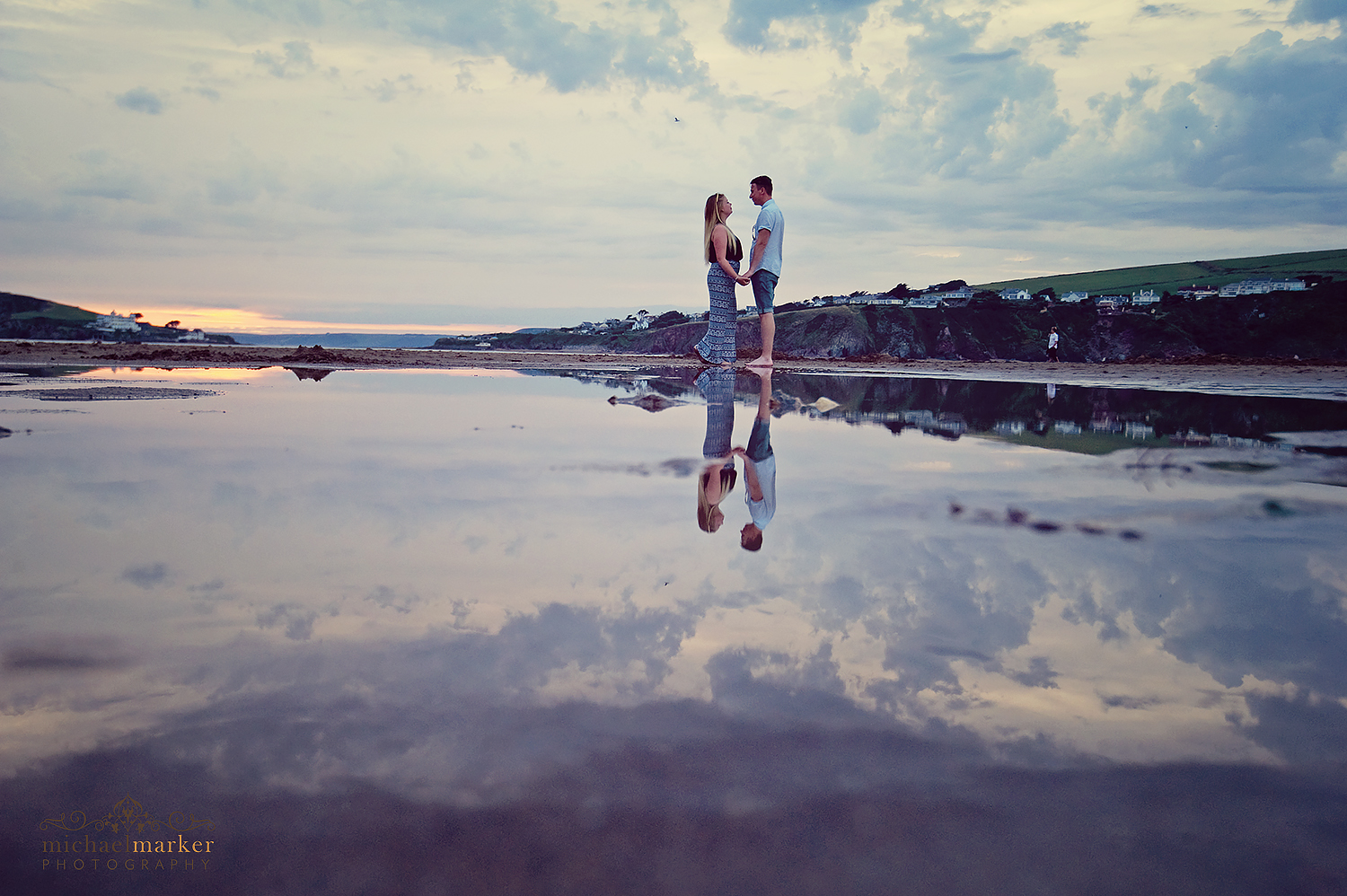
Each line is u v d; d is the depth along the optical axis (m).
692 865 0.68
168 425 3.88
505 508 2.09
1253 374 11.64
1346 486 2.49
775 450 3.29
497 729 0.89
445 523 1.90
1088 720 0.94
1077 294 145.88
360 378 8.20
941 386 8.47
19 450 3.01
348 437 3.50
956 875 0.67
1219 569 1.56
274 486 2.37
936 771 0.82
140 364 10.26
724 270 11.06
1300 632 1.22
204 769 0.80
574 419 4.40
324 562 1.55
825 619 1.26
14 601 1.28
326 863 0.67
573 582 1.44
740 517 2.00
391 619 1.23
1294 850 0.71
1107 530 1.89
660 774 0.81
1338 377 10.87
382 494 2.26
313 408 4.93
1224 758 0.86
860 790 0.79
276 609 1.27
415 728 0.89
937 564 1.59
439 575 1.47
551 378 8.47
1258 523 1.97
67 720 0.89
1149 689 1.02
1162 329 131.38
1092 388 8.36
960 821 0.75
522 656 1.09
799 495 2.30
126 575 1.44
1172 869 0.69
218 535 1.77
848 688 1.01
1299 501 2.24
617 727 0.90
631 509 2.08
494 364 11.77
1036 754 0.86
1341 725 0.94
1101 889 0.66
